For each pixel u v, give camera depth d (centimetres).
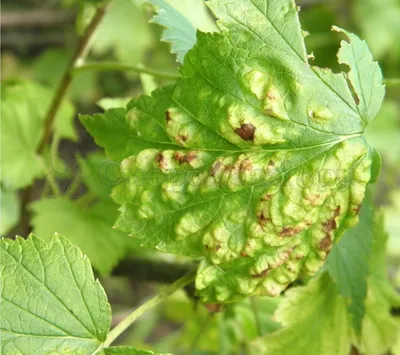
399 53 74
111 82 74
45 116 43
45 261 34
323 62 65
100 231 42
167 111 34
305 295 38
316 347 38
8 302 33
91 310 34
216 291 34
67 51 77
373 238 37
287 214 34
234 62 34
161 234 34
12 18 73
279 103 34
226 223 34
